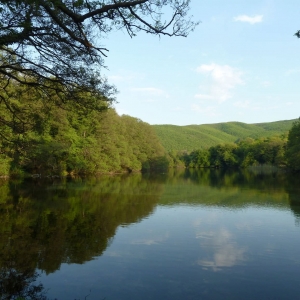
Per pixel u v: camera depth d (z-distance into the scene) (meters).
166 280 10.31
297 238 15.14
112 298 9.10
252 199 27.11
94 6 7.74
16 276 10.38
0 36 7.76
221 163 106.88
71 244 13.69
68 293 9.34
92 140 50.44
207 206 23.56
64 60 9.35
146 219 18.86
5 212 19.48
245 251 13.23
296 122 63.84
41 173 43.16
